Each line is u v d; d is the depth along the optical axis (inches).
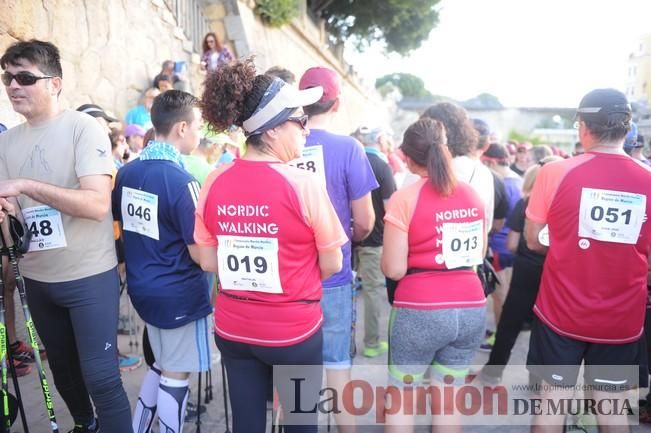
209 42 334.3
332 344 104.4
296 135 79.2
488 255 178.7
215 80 78.2
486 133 140.9
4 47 173.5
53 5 198.8
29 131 94.3
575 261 92.0
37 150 92.8
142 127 219.8
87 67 221.8
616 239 88.8
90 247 95.2
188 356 101.4
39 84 90.3
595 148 91.9
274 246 76.2
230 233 78.1
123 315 192.5
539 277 138.1
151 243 98.2
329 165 100.2
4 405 93.1
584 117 92.0
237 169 78.0
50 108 93.4
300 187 75.3
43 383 92.2
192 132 102.6
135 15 257.9
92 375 95.6
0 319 92.1
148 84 269.4
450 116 123.9
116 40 241.8
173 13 300.5
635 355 94.4
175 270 98.0
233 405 84.6
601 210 88.9
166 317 98.3
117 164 169.5
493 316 215.5
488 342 180.5
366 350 173.8
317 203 76.3
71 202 87.4
